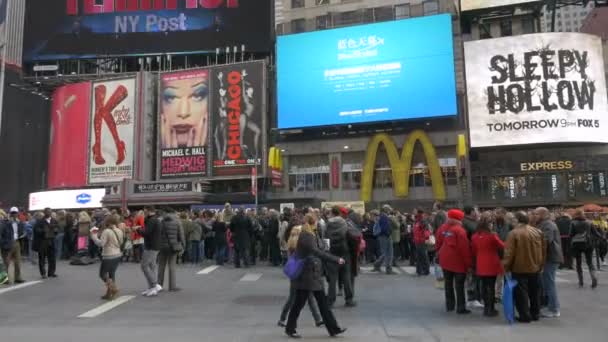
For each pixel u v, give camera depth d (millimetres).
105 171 46844
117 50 49281
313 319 8969
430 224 15617
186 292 12016
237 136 43062
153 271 11664
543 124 35469
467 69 37656
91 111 48375
